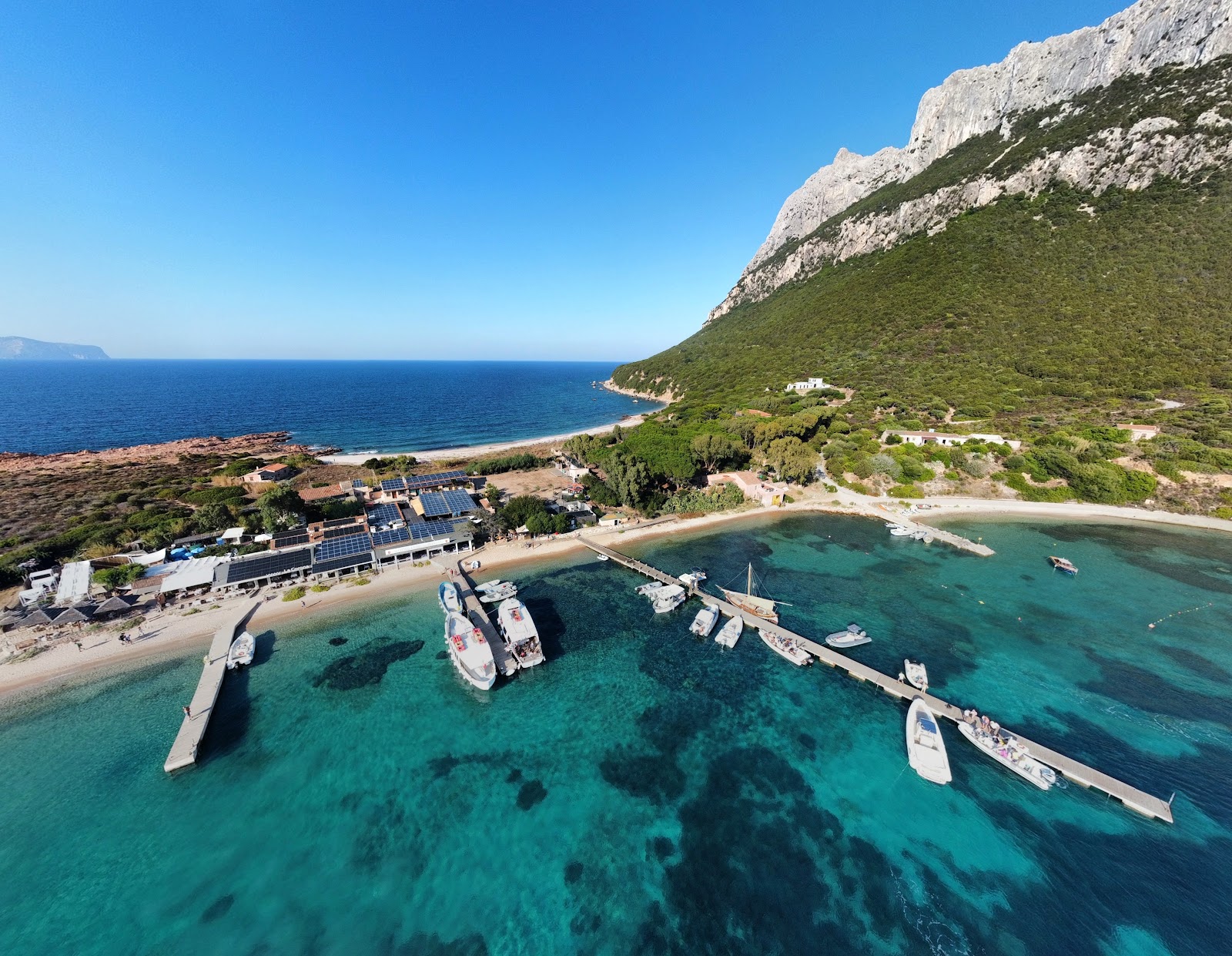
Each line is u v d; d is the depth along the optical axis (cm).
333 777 3091
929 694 3706
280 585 5325
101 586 5009
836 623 4688
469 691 3844
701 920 2319
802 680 3969
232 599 5044
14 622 4359
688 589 5316
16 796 2948
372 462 10406
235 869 2547
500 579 5581
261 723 3519
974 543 6309
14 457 10988
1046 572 5612
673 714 3612
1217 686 3794
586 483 8438
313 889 2453
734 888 2450
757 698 3775
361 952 2189
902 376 11838
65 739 3359
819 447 9456
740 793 2977
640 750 3297
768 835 2716
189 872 2533
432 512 6825
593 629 4659
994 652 4222
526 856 2619
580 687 3891
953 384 10912
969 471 8162
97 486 8631
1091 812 2828
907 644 4344
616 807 2894
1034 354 10962
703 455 8431
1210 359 9238
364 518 6706
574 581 5575
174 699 3719
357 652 4309
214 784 3033
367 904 2392
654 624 4753
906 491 8000
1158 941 2214
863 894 2411
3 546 5997
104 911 2353
